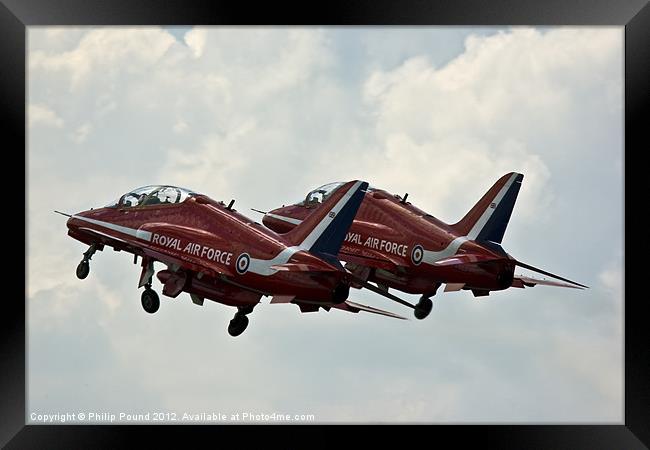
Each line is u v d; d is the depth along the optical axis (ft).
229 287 371.97
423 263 426.51
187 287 376.68
